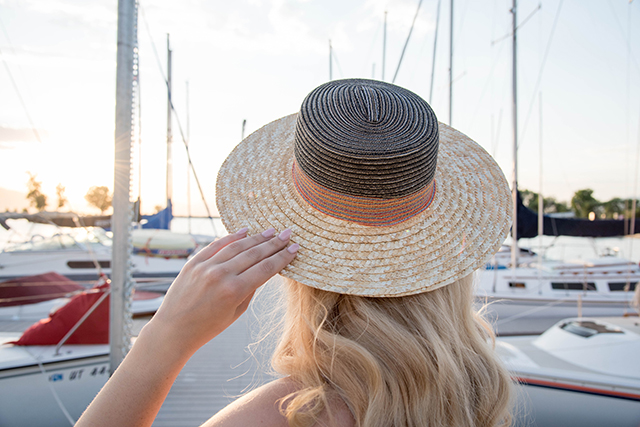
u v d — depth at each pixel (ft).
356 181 2.50
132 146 8.83
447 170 3.34
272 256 2.36
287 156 3.33
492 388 2.73
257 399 2.16
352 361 2.31
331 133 2.49
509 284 30.53
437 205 3.05
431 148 2.53
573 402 13.12
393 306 2.61
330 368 2.29
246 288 2.17
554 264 33.71
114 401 2.06
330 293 2.64
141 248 34.09
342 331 2.55
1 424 11.23
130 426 2.05
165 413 11.22
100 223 37.60
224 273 2.16
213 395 12.19
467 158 3.44
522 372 13.42
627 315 23.97
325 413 2.14
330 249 2.70
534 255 42.24
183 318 2.10
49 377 11.70
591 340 15.11
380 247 2.73
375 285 2.61
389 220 2.71
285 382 2.30
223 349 15.57
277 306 3.51
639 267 32.07
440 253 2.82
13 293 23.80
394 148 2.43
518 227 36.55
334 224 2.71
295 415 2.05
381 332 2.44
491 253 2.93
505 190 3.25
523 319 29.25
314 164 2.56
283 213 2.91
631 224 36.83
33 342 12.60
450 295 2.80
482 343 2.88
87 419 2.06
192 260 2.37
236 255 2.31
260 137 3.59
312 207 2.76
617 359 13.83
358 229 2.71
